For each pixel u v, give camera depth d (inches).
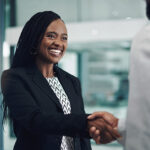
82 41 212.2
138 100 33.3
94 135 49.6
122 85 355.3
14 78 55.9
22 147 54.6
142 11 201.5
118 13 209.3
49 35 59.6
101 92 355.3
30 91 55.5
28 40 59.9
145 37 33.9
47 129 50.1
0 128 95.0
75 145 58.3
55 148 54.7
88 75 343.6
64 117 50.3
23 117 51.7
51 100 56.6
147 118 32.7
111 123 48.8
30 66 60.3
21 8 197.0
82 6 212.7
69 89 63.2
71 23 211.6
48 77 62.4
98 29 209.3
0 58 105.7
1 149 98.6
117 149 191.0
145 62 33.1
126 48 253.1
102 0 212.2
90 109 337.4
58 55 60.7
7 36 163.5
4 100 56.1
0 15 107.3
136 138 33.2
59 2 207.5
